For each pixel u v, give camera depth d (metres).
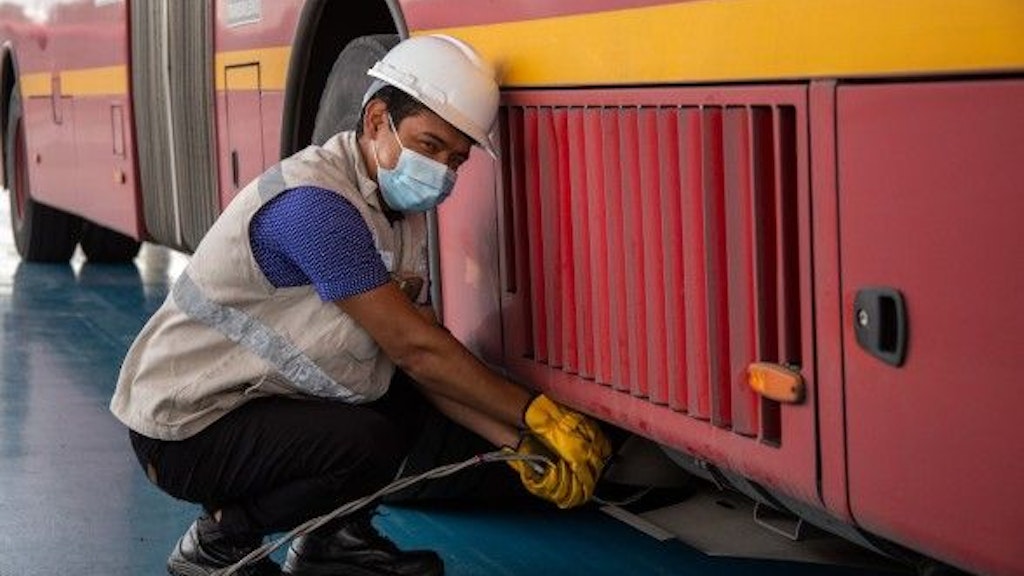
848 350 2.89
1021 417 2.53
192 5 6.64
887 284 2.78
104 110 8.36
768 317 3.14
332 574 4.45
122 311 9.27
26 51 10.55
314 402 4.11
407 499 5.11
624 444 4.50
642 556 4.69
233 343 4.04
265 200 3.92
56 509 5.38
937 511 2.72
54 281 10.51
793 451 3.08
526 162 4.00
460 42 3.92
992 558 2.62
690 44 3.31
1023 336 2.51
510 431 4.18
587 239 3.76
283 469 4.10
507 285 4.13
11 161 11.46
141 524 5.20
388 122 3.87
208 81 6.48
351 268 3.87
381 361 4.15
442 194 3.92
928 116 2.66
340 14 5.35
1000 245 2.54
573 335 3.87
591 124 3.71
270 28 5.70
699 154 3.30
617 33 3.57
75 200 9.30
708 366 3.34
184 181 6.94
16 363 7.79
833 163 2.89
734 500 4.70
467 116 3.80
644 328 3.57
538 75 3.91
